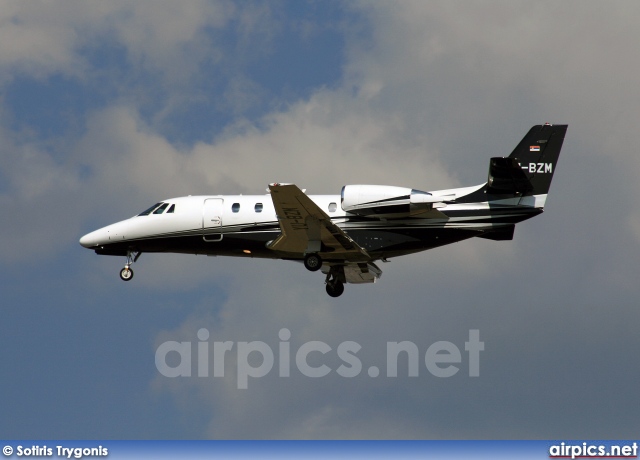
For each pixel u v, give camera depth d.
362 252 101.19
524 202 100.69
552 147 101.00
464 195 101.19
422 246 102.12
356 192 99.81
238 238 106.25
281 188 90.62
